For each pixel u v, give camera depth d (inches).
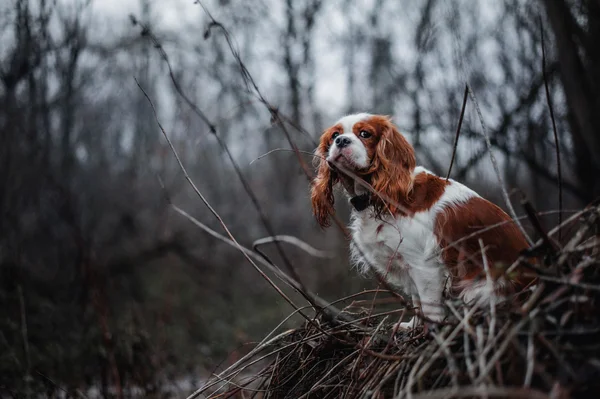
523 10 314.5
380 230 147.5
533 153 300.4
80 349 224.4
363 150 151.2
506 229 141.6
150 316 315.9
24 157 301.6
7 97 286.8
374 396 92.5
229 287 402.9
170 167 473.1
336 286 339.3
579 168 289.6
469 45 312.5
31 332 236.7
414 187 148.8
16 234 288.8
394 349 107.6
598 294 85.2
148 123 462.3
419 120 312.3
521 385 80.0
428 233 141.5
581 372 76.8
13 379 194.9
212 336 306.7
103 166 435.8
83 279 263.6
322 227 164.9
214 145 474.0
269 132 444.8
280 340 131.5
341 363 111.6
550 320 83.4
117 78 432.1
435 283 139.3
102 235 412.8
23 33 287.9
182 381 224.5
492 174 278.8
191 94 434.3
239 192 517.3
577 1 283.7
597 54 265.4
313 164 170.1
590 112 259.4
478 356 80.3
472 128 268.8
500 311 90.4
